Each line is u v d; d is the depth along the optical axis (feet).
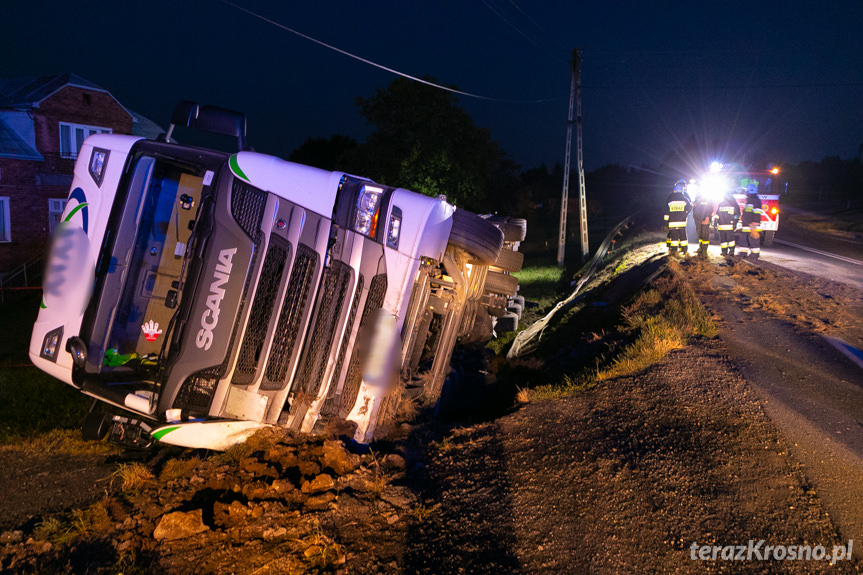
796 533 12.13
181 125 18.31
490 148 89.25
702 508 13.09
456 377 26.45
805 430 16.43
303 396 16.97
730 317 28.22
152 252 18.54
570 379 24.22
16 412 21.61
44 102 68.69
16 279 65.10
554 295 61.77
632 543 12.20
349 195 16.87
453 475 15.81
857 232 88.89
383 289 16.97
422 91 83.51
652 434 16.62
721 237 47.85
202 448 17.38
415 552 12.62
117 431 17.21
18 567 12.27
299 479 15.65
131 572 11.96
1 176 65.67
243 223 16.05
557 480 14.83
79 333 16.76
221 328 15.83
